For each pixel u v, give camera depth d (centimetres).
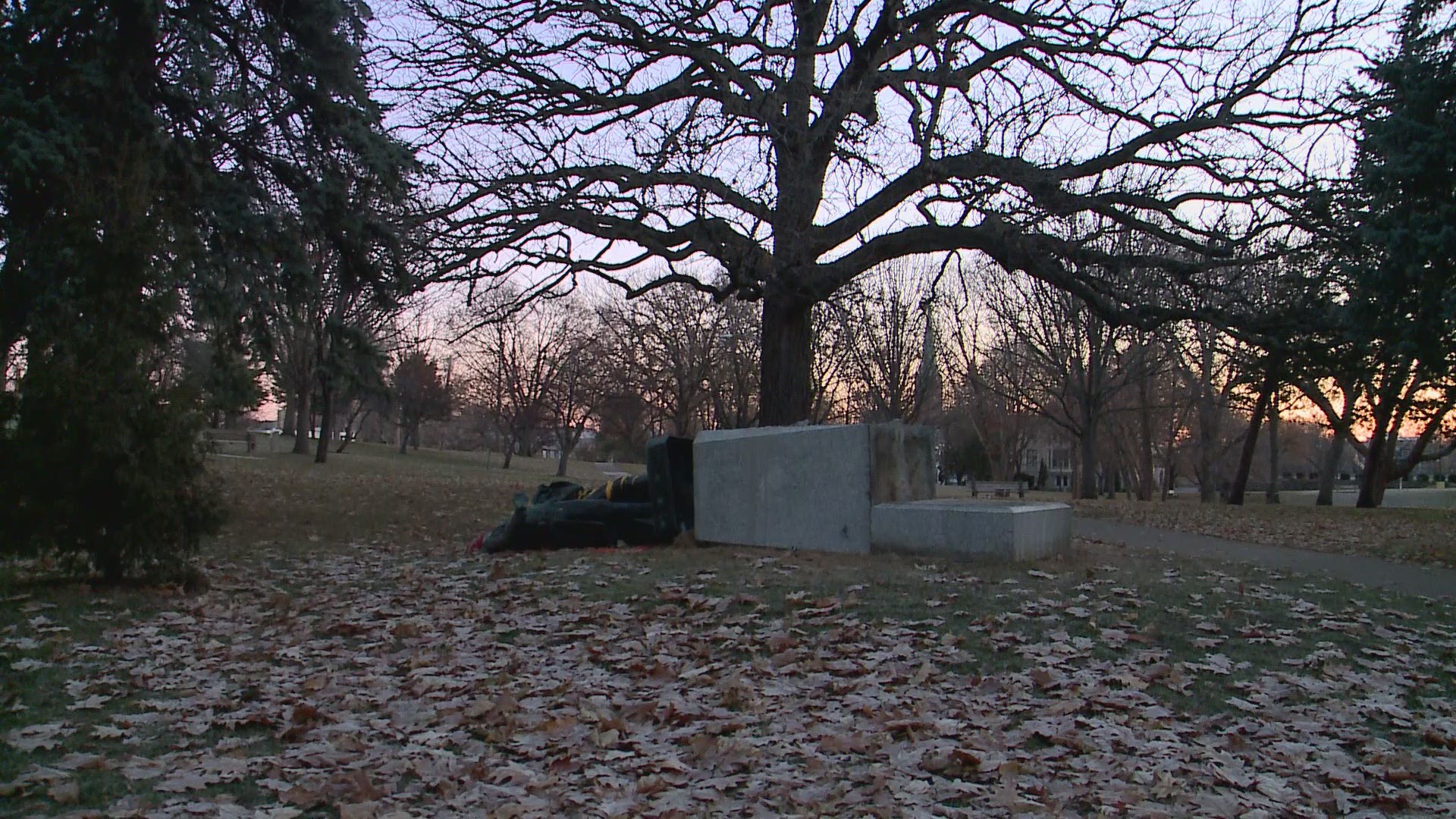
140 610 835
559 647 711
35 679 629
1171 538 1767
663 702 574
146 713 564
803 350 1780
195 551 961
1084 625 740
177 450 923
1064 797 445
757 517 1131
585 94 1658
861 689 596
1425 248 1608
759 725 541
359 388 2891
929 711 555
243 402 1659
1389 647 732
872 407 3684
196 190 1365
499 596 883
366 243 1545
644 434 6481
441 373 6419
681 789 455
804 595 815
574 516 1182
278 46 1424
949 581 876
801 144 1571
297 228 1457
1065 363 4003
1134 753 504
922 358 3741
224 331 1491
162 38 1365
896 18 1652
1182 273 1719
